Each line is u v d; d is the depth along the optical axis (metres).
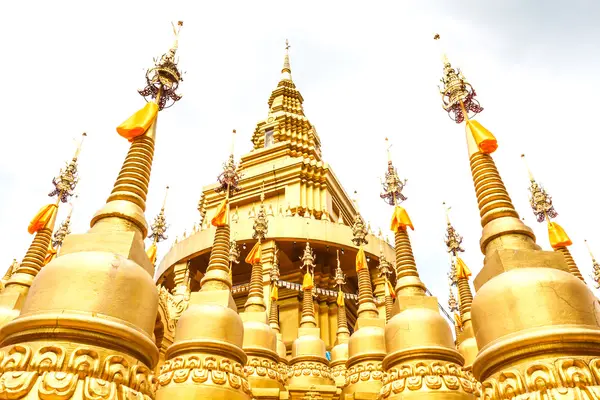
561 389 5.91
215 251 11.33
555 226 14.02
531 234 8.02
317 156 50.25
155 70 9.70
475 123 9.43
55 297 6.09
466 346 14.23
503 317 6.80
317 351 18.30
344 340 22.06
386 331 10.65
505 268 7.32
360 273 16.47
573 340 6.26
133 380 5.95
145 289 6.67
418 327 10.08
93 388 5.48
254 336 14.26
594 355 6.27
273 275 23.05
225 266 11.15
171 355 9.49
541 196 18.08
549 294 6.69
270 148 48.53
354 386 14.17
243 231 37.16
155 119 8.98
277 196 43.81
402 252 11.80
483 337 7.08
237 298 37.69
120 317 6.18
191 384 8.78
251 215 41.06
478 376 7.25
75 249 6.87
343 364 20.28
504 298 6.89
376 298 36.19
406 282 11.26
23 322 5.84
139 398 5.95
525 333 6.43
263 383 13.52
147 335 6.48
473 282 8.29
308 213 40.91
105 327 5.87
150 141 8.68
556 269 7.16
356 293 41.62
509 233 7.93
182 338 9.40
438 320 10.28
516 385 6.23
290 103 57.38
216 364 9.04
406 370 9.65
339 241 37.22
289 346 33.19
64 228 19.36
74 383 5.46
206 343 9.17
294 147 49.03
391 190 12.99
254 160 48.53
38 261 11.51
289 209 40.75
